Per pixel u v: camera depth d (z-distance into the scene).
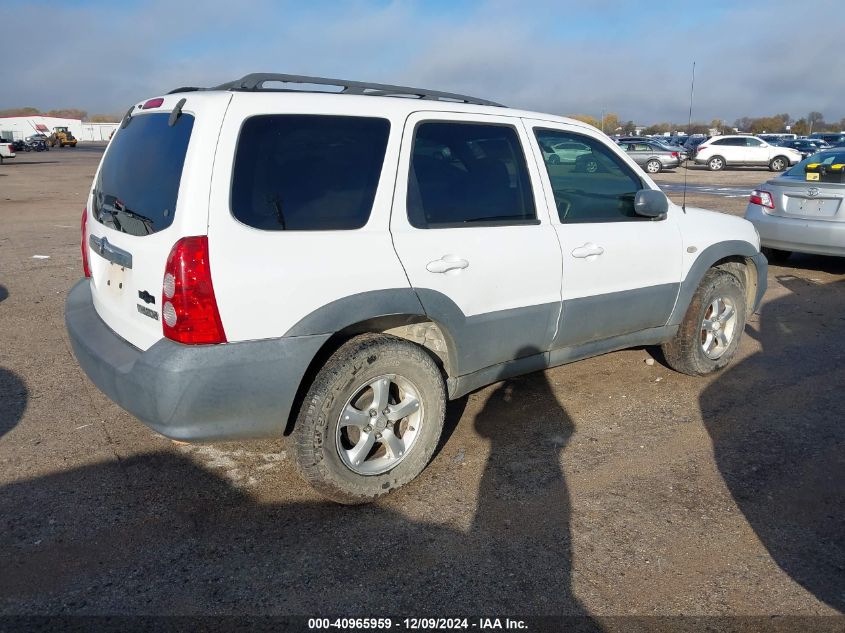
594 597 2.66
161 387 2.69
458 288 3.35
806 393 4.70
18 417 4.15
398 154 3.21
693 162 31.42
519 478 3.54
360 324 3.20
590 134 4.09
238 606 2.59
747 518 3.20
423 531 3.07
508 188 3.62
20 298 7.06
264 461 3.68
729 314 4.92
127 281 3.04
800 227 8.00
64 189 21.61
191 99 2.93
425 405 3.36
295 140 2.95
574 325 3.97
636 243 4.14
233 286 2.71
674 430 4.12
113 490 3.37
